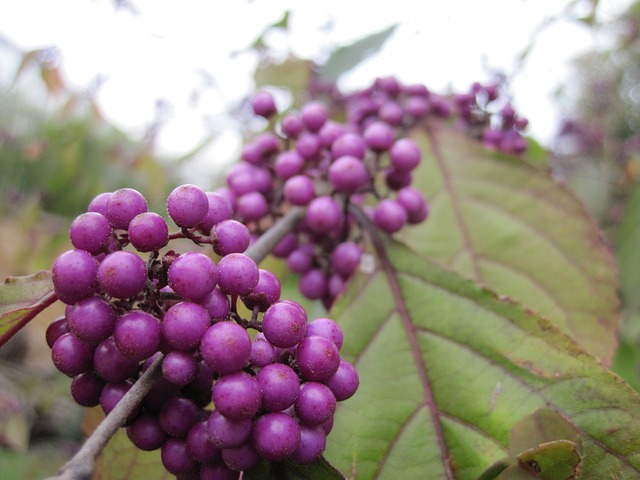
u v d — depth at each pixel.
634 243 0.15
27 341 0.21
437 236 0.11
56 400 0.22
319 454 0.05
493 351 0.07
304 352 0.05
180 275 0.05
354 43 0.16
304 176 0.08
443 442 0.06
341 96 0.16
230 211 0.06
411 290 0.08
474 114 0.12
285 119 0.09
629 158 0.20
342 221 0.08
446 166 0.11
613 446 0.06
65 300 0.05
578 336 0.09
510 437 0.06
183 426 0.05
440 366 0.07
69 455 0.20
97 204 0.05
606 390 0.06
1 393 0.20
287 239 0.09
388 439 0.07
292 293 0.12
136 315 0.05
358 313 0.08
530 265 0.10
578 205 0.10
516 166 0.11
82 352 0.05
